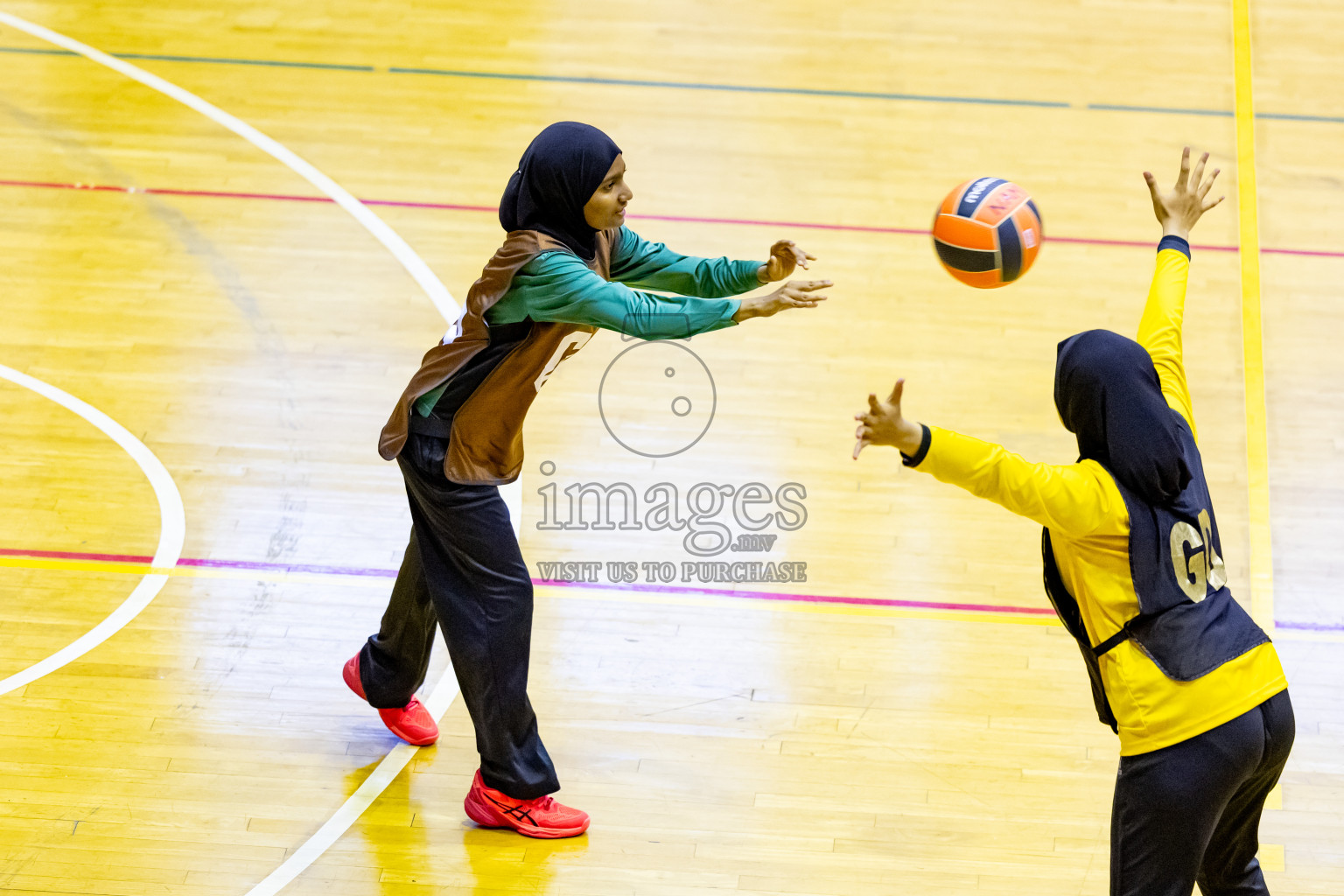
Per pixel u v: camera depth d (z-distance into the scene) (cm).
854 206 2084
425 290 1911
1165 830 900
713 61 2419
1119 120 2280
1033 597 1492
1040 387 1772
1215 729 885
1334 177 2156
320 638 1415
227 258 1947
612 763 1286
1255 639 911
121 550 1505
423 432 1095
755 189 2111
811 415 1728
